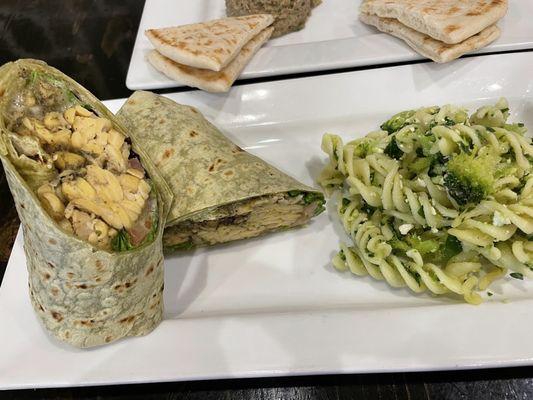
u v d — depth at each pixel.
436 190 0.21
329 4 0.33
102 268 0.18
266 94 0.27
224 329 0.20
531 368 0.19
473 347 0.18
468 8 0.27
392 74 0.27
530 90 0.26
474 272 0.21
